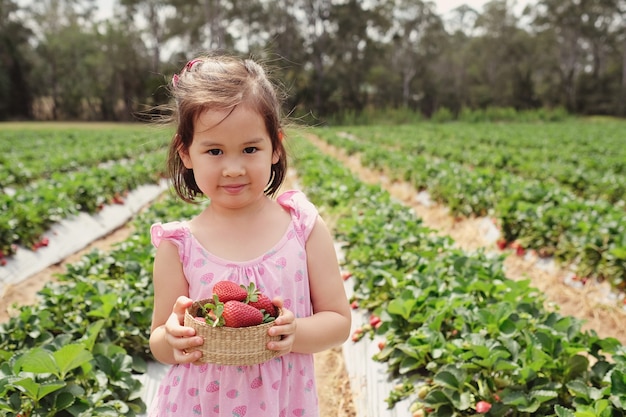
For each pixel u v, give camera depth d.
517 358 3.83
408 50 74.12
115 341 4.80
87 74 72.38
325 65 69.19
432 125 53.91
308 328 2.21
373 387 4.59
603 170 16.58
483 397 3.67
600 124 54.25
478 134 34.31
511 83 74.75
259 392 2.22
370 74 68.62
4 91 68.12
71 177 13.04
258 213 2.36
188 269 2.29
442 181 12.55
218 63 2.24
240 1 66.75
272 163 2.39
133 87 69.69
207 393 2.23
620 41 77.69
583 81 74.44
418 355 4.29
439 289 5.25
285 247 2.31
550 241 8.37
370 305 5.80
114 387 4.00
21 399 3.44
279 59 3.65
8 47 68.75
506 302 4.45
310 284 2.37
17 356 3.75
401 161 16.44
